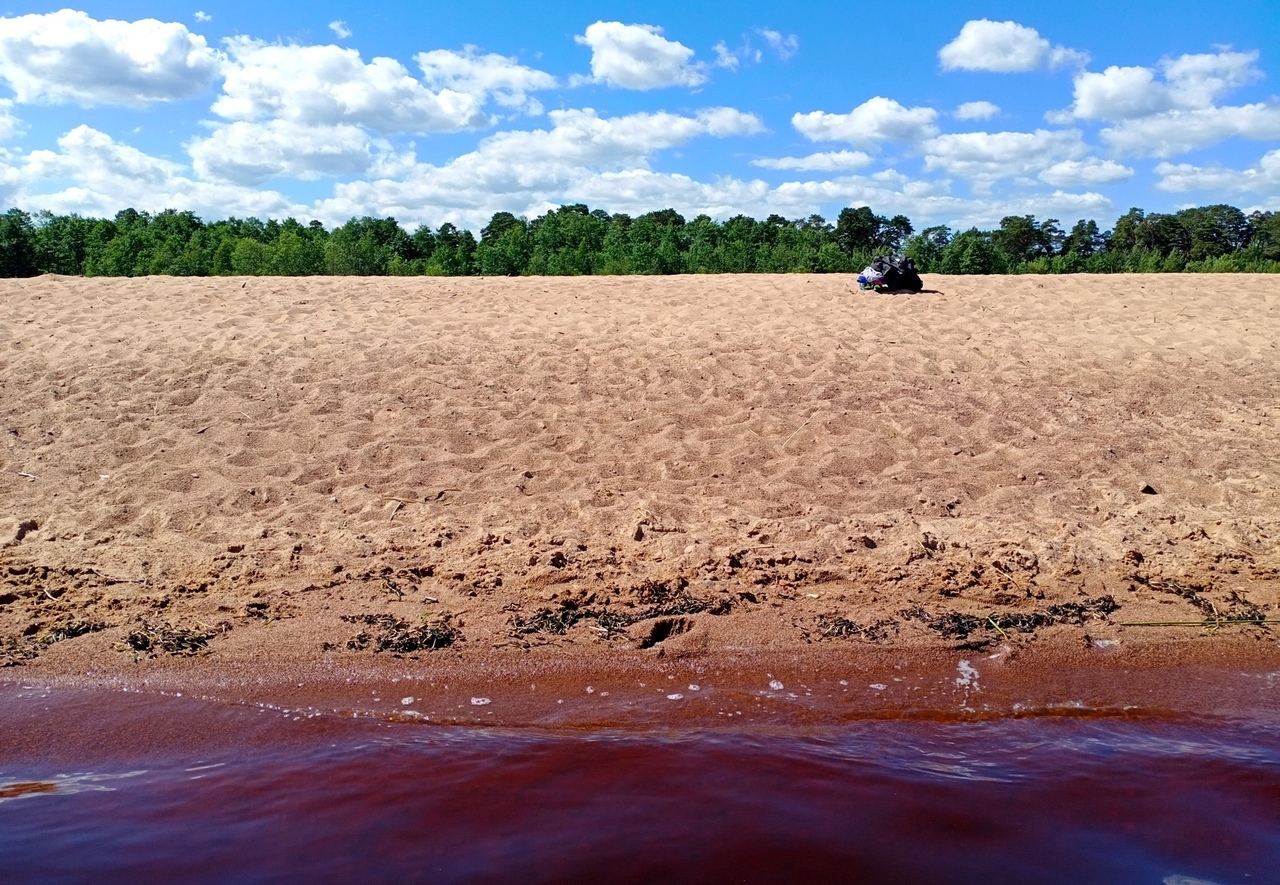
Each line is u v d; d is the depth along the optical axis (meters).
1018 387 8.37
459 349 9.18
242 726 3.84
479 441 7.30
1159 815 3.16
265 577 5.34
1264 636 4.71
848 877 2.78
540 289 12.20
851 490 6.55
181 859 2.87
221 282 12.37
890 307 10.96
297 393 8.07
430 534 5.88
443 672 4.36
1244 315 10.67
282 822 3.09
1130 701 4.11
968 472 6.82
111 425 7.40
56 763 3.54
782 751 3.61
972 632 4.77
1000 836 3.02
